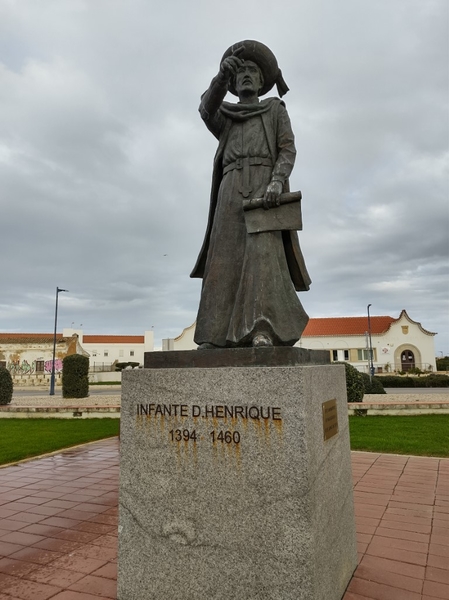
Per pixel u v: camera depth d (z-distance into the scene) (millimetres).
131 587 2602
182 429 2592
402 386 27578
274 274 2953
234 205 3201
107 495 5270
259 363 2566
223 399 2508
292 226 2963
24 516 4504
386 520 4219
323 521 2475
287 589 2254
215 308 3072
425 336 42531
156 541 2568
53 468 6766
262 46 3324
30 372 38438
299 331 2961
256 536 2348
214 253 3180
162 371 2688
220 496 2451
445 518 4273
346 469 3100
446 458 7039
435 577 3021
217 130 3490
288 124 3293
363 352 42438
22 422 12398
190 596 2453
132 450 2703
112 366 48625
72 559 3420
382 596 2758
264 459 2375
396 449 7617
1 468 6832
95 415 13125
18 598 2807
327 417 2717
